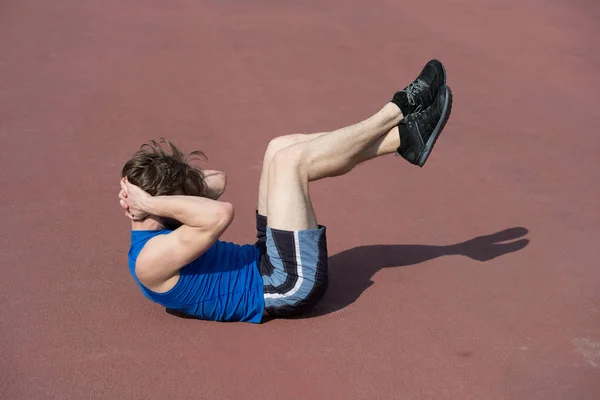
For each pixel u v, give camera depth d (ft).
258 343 11.76
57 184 18.44
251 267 12.40
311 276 12.09
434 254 15.07
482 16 41.50
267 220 12.35
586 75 30.55
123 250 14.89
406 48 34.63
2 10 40.63
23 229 15.74
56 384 10.63
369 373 11.05
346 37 36.60
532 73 30.76
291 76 29.66
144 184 11.57
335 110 25.58
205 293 11.98
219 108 25.35
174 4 43.45
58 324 12.14
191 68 30.35
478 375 11.09
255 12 41.68
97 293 13.16
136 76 28.99
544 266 14.62
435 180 19.38
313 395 10.52
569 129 23.94
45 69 29.58
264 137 22.61
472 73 30.60
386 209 17.47
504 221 16.92
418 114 12.70
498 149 21.91
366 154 12.95
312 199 17.98
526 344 11.92
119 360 11.22
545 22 40.04
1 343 11.57
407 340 11.93
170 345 11.64
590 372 11.23
